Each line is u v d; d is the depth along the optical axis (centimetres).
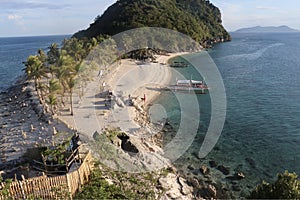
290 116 4466
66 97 4772
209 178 2716
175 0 18238
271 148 3369
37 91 5184
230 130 3912
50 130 3378
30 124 3691
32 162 2388
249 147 3400
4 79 8794
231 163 3008
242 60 10869
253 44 18688
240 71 8525
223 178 2720
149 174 2633
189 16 16038
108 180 2317
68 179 1902
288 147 3391
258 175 2777
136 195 2259
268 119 4344
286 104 5097
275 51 14275
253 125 4100
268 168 2912
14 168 2369
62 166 2114
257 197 1700
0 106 4981
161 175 2662
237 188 2562
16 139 3200
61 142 2856
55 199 1823
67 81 4144
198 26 15325
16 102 5166
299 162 3033
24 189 1817
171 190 2448
